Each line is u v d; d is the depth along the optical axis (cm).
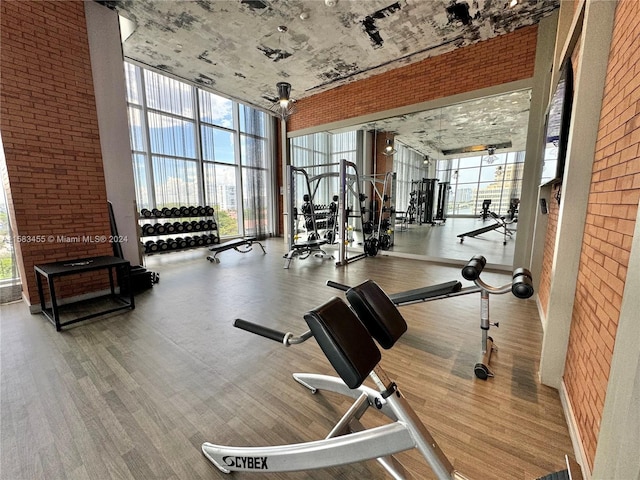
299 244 547
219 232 775
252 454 116
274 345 234
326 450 103
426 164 772
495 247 615
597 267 134
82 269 279
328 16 367
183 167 678
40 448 137
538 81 377
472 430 145
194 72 525
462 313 290
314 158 888
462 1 339
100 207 351
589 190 152
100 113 356
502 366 199
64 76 316
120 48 368
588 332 138
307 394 175
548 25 366
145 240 635
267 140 884
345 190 503
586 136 150
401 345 229
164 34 407
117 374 195
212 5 347
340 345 87
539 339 237
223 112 764
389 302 126
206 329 263
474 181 776
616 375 89
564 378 168
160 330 261
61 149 317
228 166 788
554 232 255
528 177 397
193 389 179
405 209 745
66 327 267
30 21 290
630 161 108
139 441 141
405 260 548
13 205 288
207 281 421
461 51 439
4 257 348
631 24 115
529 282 179
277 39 418
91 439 142
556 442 137
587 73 146
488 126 596
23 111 289
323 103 618
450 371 195
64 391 177
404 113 507
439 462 90
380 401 144
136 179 593
